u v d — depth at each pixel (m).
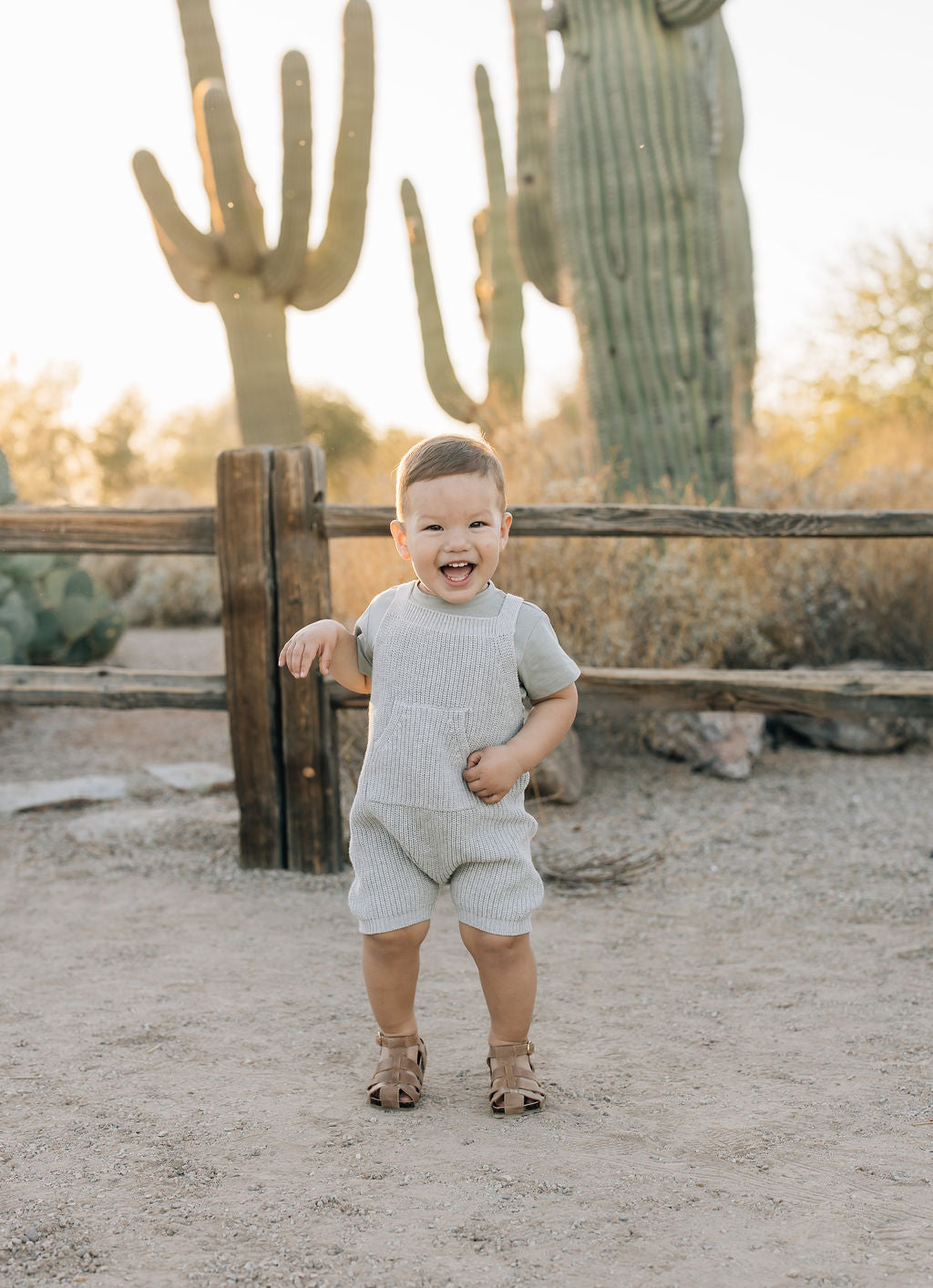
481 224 10.27
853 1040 2.55
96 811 4.79
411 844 2.12
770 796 4.88
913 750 5.66
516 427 6.95
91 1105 2.24
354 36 7.50
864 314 14.27
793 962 3.08
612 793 4.96
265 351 7.88
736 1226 1.78
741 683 3.87
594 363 6.36
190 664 7.86
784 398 14.57
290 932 3.36
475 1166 1.98
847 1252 1.70
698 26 6.48
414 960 2.21
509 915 2.13
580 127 6.27
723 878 3.85
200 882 3.87
